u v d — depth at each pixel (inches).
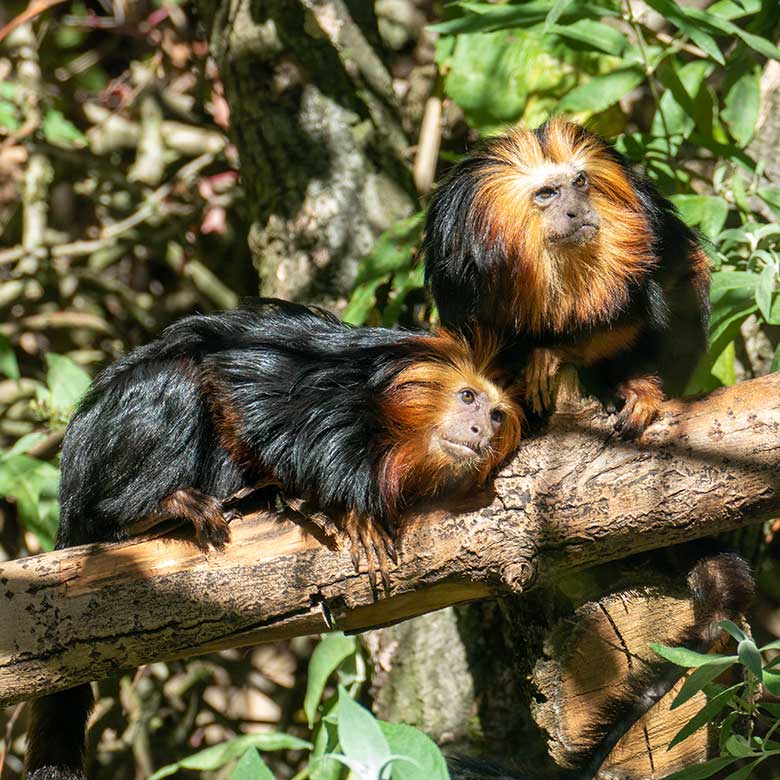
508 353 262.1
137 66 464.8
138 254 449.4
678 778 201.3
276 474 240.7
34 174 433.4
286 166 350.3
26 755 269.3
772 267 268.1
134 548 221.6
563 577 229.1
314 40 354.9
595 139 270.5
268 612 220.4
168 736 411.2
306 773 302.2
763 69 337.7
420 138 359.3
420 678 318.7
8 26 412.2
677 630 238.7
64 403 353.7
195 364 254.4
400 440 242.1
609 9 319.6
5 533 420.2
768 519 219.1
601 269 255.6
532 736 308.7
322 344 258.7
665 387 270.8
